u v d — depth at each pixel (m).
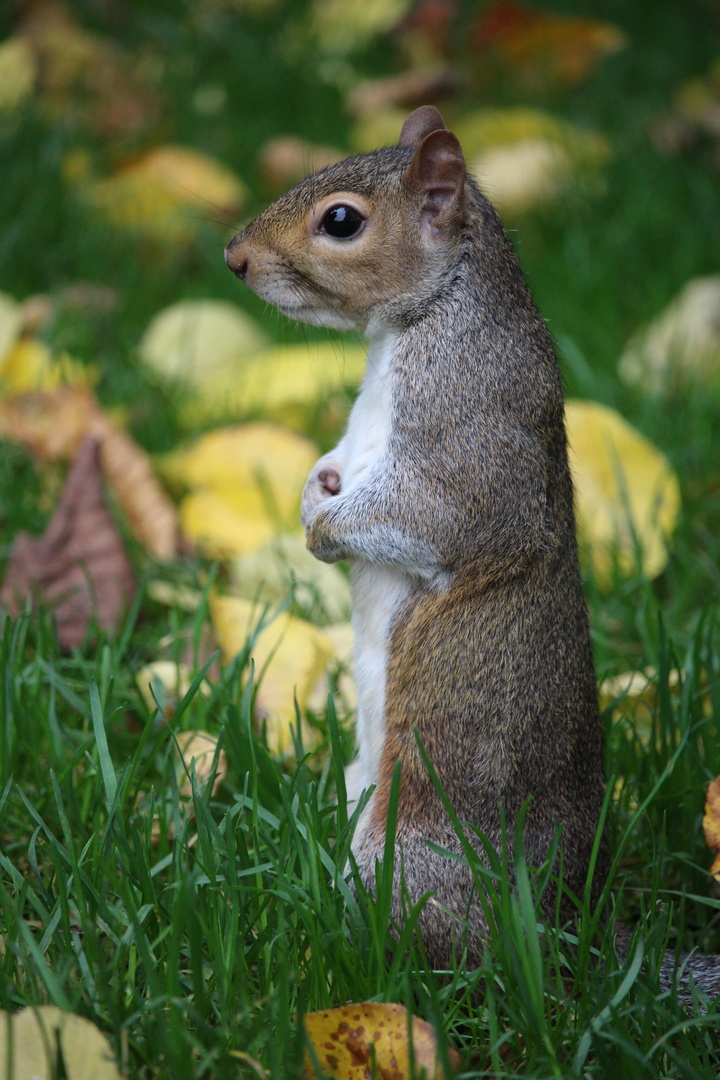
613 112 14.70
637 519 7.53
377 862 4.16
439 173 4.90
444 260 4.95
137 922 3.90
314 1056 3.44
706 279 10.32
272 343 10.12
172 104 14.83
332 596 7.00
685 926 4.93
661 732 5.32
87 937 3.97
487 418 4.79
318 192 5.11
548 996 4.07
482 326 4.88
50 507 7.73
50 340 9.61
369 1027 3.73
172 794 4.62
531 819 4.62
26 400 8.18
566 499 4.98
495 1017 3.77
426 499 4.77
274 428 8.16
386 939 4.16
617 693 5.91
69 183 12.58
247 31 17.72
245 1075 3.66
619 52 16.27
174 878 4.29
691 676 5.48
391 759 4.74
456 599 4.74
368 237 4.99
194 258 11.76
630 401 9.05
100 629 6.25
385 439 4.93
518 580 4.72
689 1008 4.25
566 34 16.05
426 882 4.48
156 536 7.50
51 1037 3.55
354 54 17.20
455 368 4.84
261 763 5.02
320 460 5.36
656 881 4.55
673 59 16.16
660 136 13.38
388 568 4.93
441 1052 3.48
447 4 17.42
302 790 4.56
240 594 7.04
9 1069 3.47
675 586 7.09
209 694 5.81
